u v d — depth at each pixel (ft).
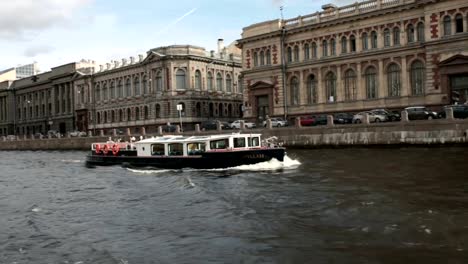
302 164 131.95
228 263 50.42
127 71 346.13
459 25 188.75
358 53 218.79
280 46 246.47
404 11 204.33
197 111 313.94
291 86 246.06
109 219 74.13
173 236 61.62
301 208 73.26
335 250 52.54
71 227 70.03
